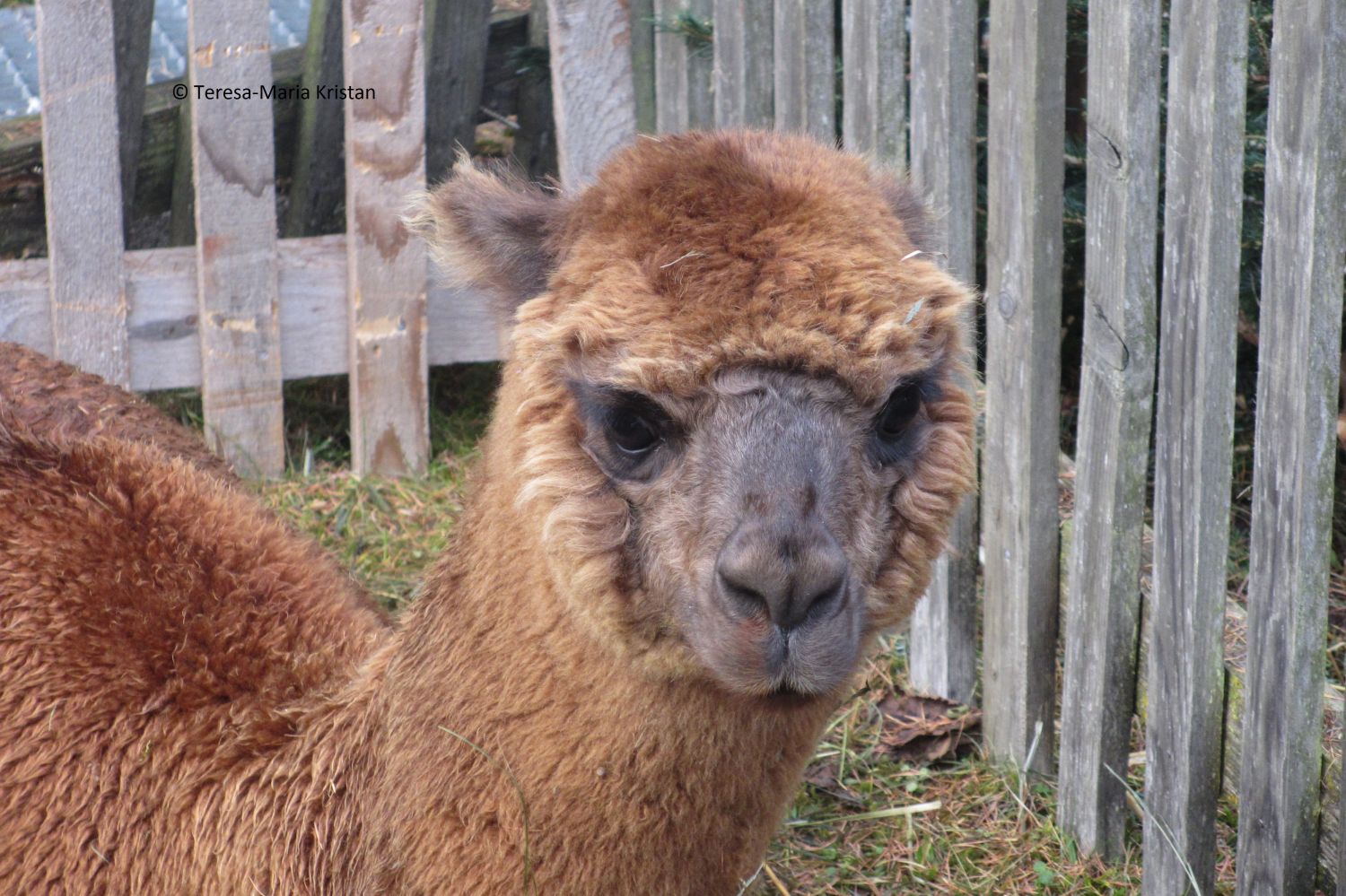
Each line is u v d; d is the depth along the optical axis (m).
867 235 2.46
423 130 6.28
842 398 2.40
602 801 2.55
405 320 6.40
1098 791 3.89
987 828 4.09
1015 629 4.20
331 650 3.07
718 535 2.34
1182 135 3.27
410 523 5.96
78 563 3.05
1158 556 3.55
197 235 6.12
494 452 2.72
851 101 4.69
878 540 2.53
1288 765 3.17
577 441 2.51
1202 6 3.14
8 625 2.99
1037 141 3.79
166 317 6.26
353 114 6.16
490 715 2.60
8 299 6.07
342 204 7.45
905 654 4.97
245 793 2.81
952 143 4.20
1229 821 3.94
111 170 6.03
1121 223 3.52
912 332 2.42
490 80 7.53
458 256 2.87
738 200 2.43
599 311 2.41
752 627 2.32
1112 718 3.86
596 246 2.49
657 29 6.12
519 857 2.60
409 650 2.75
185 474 3.41
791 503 2.31
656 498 2.45
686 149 2.55
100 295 6.11
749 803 2.64
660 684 2.51
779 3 5.09
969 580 4.54
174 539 3.16
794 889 3.83
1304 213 2.92
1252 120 4.75
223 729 2.86
